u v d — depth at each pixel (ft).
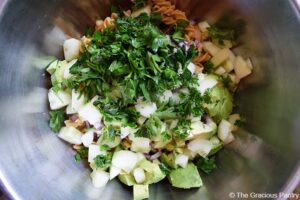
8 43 0.65
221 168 0.76
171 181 0.75
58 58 0.77
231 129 0.78
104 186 0.74
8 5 0.61
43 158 0.70
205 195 0.73
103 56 0.72
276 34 0.67
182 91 0.74
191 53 0.75
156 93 0.71
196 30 0.79
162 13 0.78
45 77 0.76
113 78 0.72
